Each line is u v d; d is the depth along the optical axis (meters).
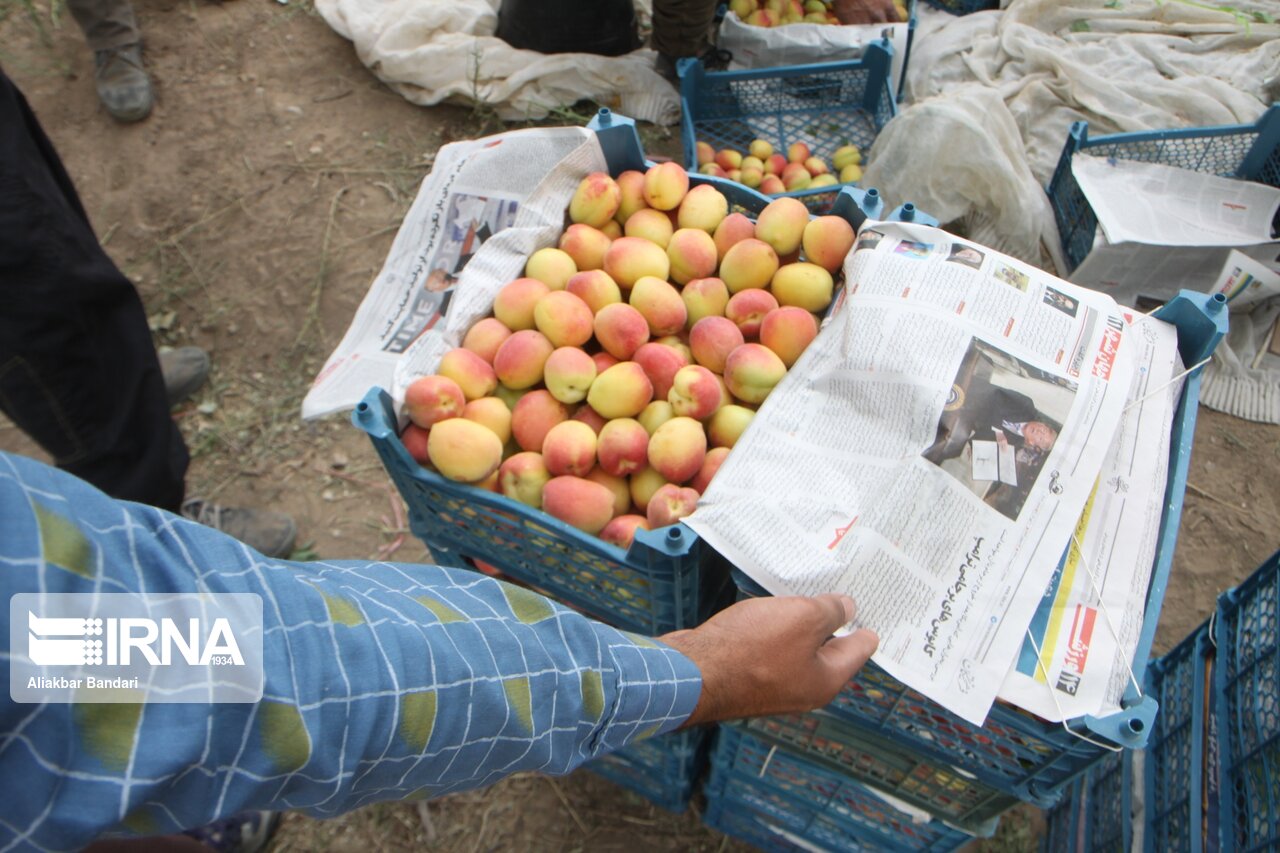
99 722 0.45
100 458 1.71
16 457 0.47
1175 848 1.29
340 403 1.36
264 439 2.40
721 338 1.34
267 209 2.87
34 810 0.44
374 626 0.59
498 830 1.79
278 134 3.07
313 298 2.67
